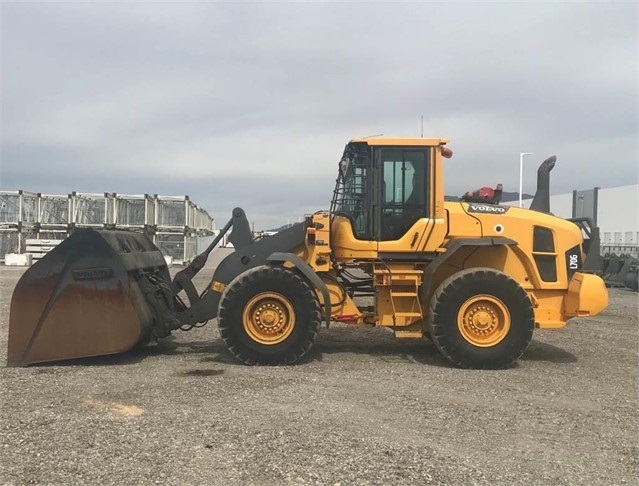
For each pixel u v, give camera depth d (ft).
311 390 18.20
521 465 12.53
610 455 13.26
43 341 21.61
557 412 16.51
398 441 13.71
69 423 14.73
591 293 23.24
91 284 21.74
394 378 20.21
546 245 24.07
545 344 28.17
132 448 13.03
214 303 24.40
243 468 12.00
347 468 12.07
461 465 12.40
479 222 23.66
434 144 23.48
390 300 23.67
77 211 91.97
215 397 17.25
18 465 12.10
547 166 26.76
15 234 91.56
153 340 24.25
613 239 99.86
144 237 27.84
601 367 22.88
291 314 22.24
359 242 23.52
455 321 22.17
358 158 23.90
